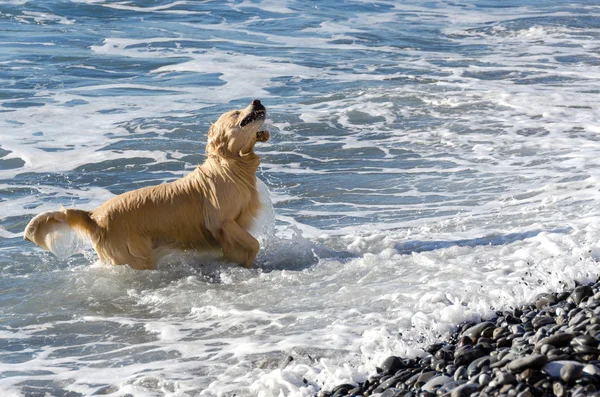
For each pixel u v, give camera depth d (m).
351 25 31.95
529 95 20.27
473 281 8.91
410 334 7.52
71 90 21.80
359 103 20.09
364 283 9.43
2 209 13.23
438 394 6.23
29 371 7.69
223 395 6.86
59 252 10.47
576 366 5.91
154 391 7.09
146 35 29.16
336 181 14.44
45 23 30.47
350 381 6.82
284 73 23.94
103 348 8.21
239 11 33.66
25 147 16.69
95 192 14.27
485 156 15.52
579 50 27.16
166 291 9.77
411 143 16.77
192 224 10.61
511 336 7.03
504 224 11.41
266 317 8.66
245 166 10.58
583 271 8.55
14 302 9.56
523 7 37.06
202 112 19.67
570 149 15.55
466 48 27.98
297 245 11.03
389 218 12.35
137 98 21.11
